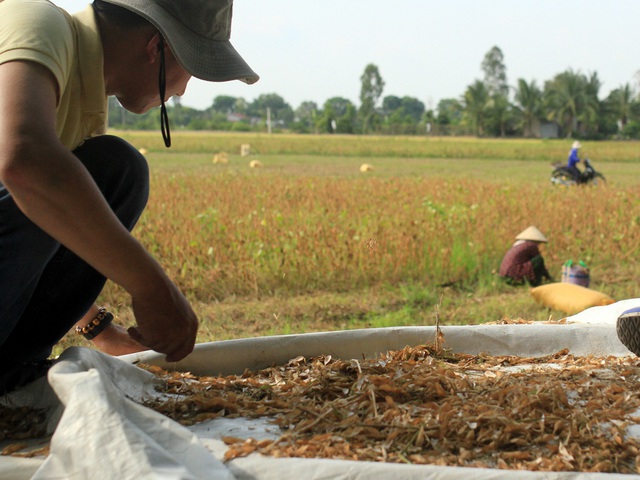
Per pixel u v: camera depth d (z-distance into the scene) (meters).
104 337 2.42
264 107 185.00
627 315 2.24
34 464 1.47
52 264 1.85
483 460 1.51
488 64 134.62
